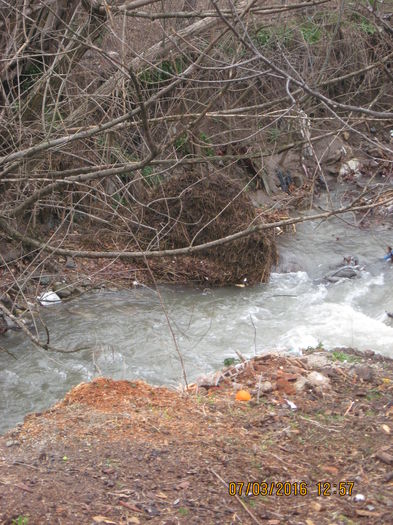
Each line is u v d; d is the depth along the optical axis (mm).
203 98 10172
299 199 12125
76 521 3443
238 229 9984
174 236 10148
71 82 8219
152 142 5793
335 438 4367
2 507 3525
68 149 8469
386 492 3785
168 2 8789
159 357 7695
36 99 8789
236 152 11461
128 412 4586
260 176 12172
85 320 8477
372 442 4316
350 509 3643
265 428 4477
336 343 7895
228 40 9039
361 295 9547
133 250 10070
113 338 8086
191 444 4195
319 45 9891
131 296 9250
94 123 8695
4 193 8102
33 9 8203
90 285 9312
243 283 9914
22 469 3898
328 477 3947
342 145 13195
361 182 12781
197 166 10453
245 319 8711
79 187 9641
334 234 11219
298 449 4234
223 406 4762
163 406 4730
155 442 4203
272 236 10438
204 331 8367
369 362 5707
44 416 4574
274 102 6281
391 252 10461
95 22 8508
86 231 10195
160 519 3496
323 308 8984
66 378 7254
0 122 7750
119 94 8711
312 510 3633
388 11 9773
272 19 9047
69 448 4125
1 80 7941
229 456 4086
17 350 7746
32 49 8320
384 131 13617
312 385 5062
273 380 5164
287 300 9367
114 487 3732
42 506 3543
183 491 3729
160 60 8008
